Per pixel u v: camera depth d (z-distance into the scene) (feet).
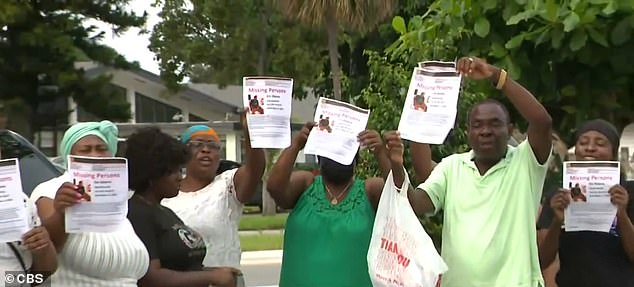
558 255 14.12
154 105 119.14
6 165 10.71
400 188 12.98
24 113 82.23
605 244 13.71
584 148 13.93
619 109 14.87
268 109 13.78
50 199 11.64
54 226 11.16
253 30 78.13
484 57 14.76
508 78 12.72
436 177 13.51
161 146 13.19
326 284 13.75
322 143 13.52
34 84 83.41
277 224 68.80
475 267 12.62
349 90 35.32
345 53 65.05
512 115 15.92
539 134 12.82
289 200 14.55
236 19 78.48
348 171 14.15
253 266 44.37
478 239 12.70
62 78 80.43
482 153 13.06
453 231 12.96
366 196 14.25
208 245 15.08
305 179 14.74
